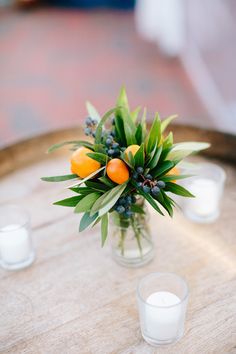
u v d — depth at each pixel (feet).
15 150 2.93
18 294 1.98
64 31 10.75
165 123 2.03
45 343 1.73
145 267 2.10
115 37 10.23
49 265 2.15
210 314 1.81
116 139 1.89
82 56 9.10
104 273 2.08
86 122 1.88
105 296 1.94
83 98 7.23
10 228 2.22
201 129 2.95
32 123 6.48
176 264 2.11
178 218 2.46
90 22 11.46
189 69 8.12
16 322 1.84
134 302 1.90
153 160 1.73
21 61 8.91
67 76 8.14
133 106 6.89
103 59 8.92
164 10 8.80
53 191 2.72
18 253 2.10
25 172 2.91
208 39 6.84
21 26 11.19
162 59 8.81
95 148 1.77
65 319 1.84
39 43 9.94
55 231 2.38
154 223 2.43
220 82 6.45
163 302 1.74
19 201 2.64
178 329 1.68
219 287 1.95
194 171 2.52
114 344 1.71
